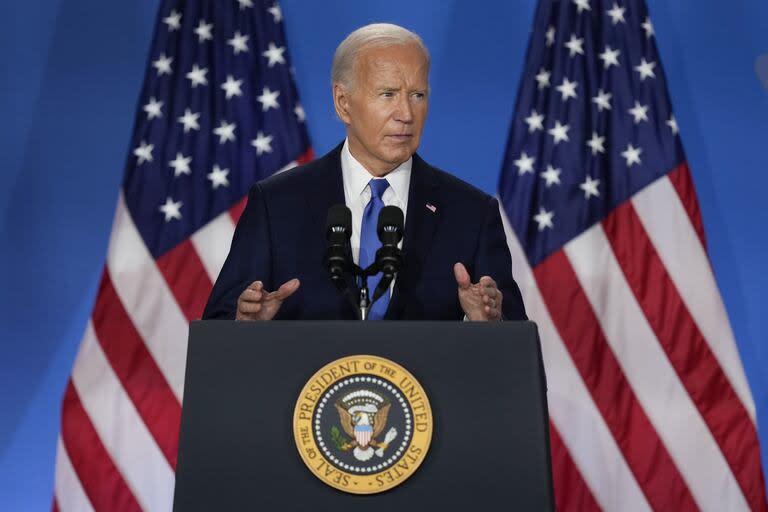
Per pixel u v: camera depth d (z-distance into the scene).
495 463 5.59
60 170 15.23
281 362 5.74
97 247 15.11
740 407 14.02
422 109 8.37
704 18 15.77
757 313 15.09
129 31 15.62
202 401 5.69
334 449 5.58
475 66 15.66
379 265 6.89
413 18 15.74
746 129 15.52
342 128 15.45
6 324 14.87
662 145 14.62
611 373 14.14
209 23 15.04
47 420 14.73
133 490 13.98
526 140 14.65
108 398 14.10
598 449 14.02
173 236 14.38
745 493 13.88
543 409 5.66
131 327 14.17
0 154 15.17
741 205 15.34
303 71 15.55
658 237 14.35
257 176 14.62
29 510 14.55
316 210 8.55
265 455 5.61
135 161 14.51
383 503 5.52
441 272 8.31
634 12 15.09
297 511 5.52
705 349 14.12
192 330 5.79
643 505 13.91
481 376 5.71
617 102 14.75
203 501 5.55
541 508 5.52
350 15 15.70
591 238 14.37
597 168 14.60
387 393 5.65
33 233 15.06
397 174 8.69
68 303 14.97
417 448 5.57
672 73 15.64
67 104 15.38
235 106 14.77
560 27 15.00
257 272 8.36
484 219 8.71
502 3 15.80
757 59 15.69
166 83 14.76
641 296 14.24
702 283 14.23
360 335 5.77
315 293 8.18
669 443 13.98
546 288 14.27
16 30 15.49
